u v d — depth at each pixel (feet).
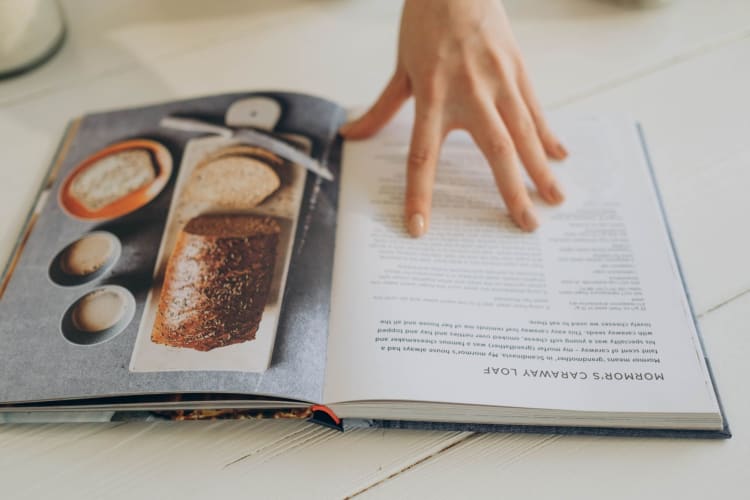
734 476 1.40
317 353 1.51
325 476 1.43
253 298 1.57
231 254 1.63
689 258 1.67
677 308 1.55
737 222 1.72
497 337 1.53
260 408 1.47
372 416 1.47
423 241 1.67
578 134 1.84
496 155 1.72
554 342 1.52
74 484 1.44
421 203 1.69
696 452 1.43
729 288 1.62
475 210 1.72
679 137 1.88
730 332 1.56
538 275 1.61
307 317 1.55
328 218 1.70
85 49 2.14
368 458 1.45
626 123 1.85
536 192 1.75
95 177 1.78
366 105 1.94
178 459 1.46
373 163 1.80
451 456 1.44
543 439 1.46
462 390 1.46
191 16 2.21
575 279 1.60
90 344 1.53
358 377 1.47
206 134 1.84
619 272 1.61
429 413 1.46
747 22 2.11
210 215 1.69
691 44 2.07
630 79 2.01
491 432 1.47
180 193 1.73
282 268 1.61
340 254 1.65
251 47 2.13
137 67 2.09
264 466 1.45
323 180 1.76
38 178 1.86
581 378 1.47
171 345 1.52
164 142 1.83
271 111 1.88
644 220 1.69
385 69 2.06
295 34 2.15
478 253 1.65
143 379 1.47
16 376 1.49
